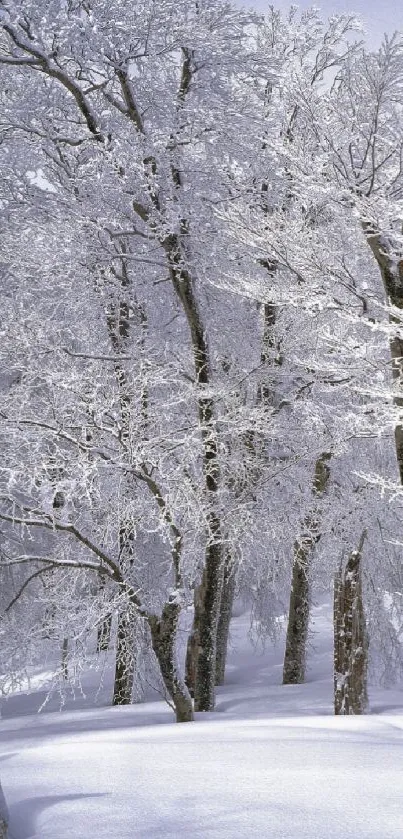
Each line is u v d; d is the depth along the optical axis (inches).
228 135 550.0
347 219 479.2
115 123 542.6
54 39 517.7
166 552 627.5
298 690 602.2
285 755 215.5
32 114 552.7
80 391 468.1
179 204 546.0
